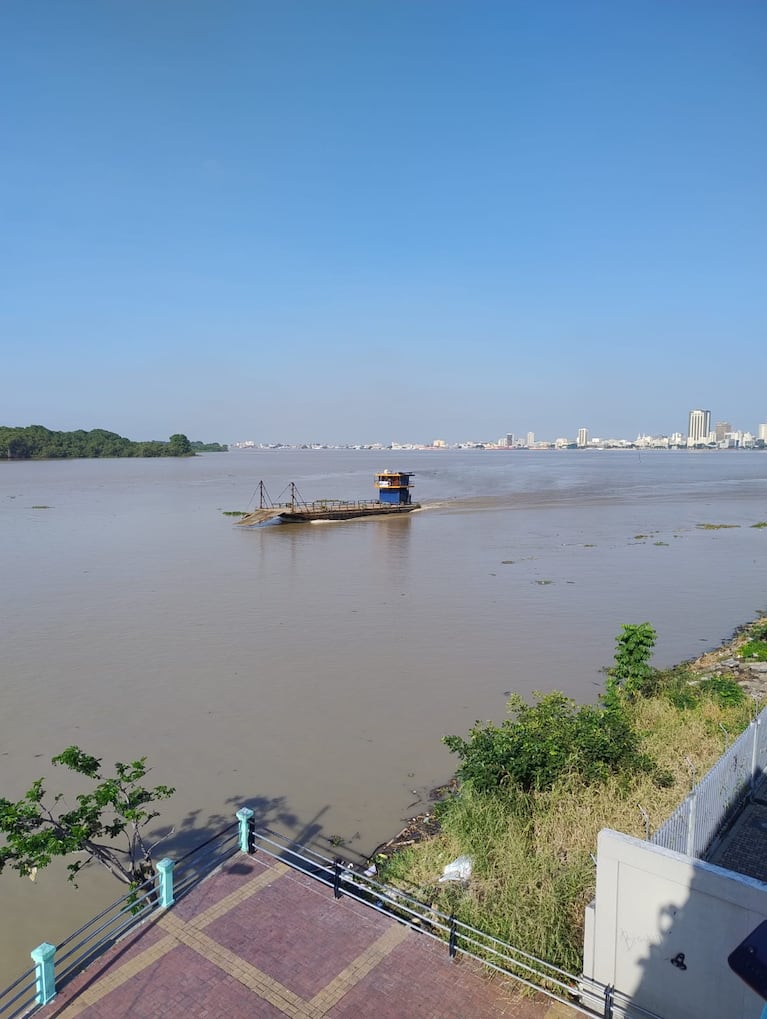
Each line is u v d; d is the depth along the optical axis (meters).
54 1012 8.55
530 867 11.05
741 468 176.75
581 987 8.54
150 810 14.85
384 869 12.31
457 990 8.84
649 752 15.12
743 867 10.27
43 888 12.48
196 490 100.19
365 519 66.25
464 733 18.56
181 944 9.70
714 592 35.53
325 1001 8.66
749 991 7.28
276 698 20.94
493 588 36.22
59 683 22.14
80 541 51.88
